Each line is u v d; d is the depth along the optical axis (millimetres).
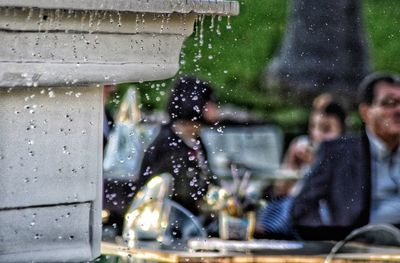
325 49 16375
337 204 13195
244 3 16875
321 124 13906
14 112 7164
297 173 14227
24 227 7328
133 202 11375
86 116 7488
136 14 7273
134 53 7398
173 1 7309
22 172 7262
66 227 7516
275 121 16250
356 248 11094
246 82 16609
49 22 6887
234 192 12398
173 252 10719
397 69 16938
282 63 16578
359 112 13609
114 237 11586
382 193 13273
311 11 16438
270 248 11039
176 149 12555
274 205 12695
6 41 6785
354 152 13398
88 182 7566
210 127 13188
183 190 12445
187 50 15797
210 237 11539
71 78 7113
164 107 12953
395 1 16766
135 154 13008
